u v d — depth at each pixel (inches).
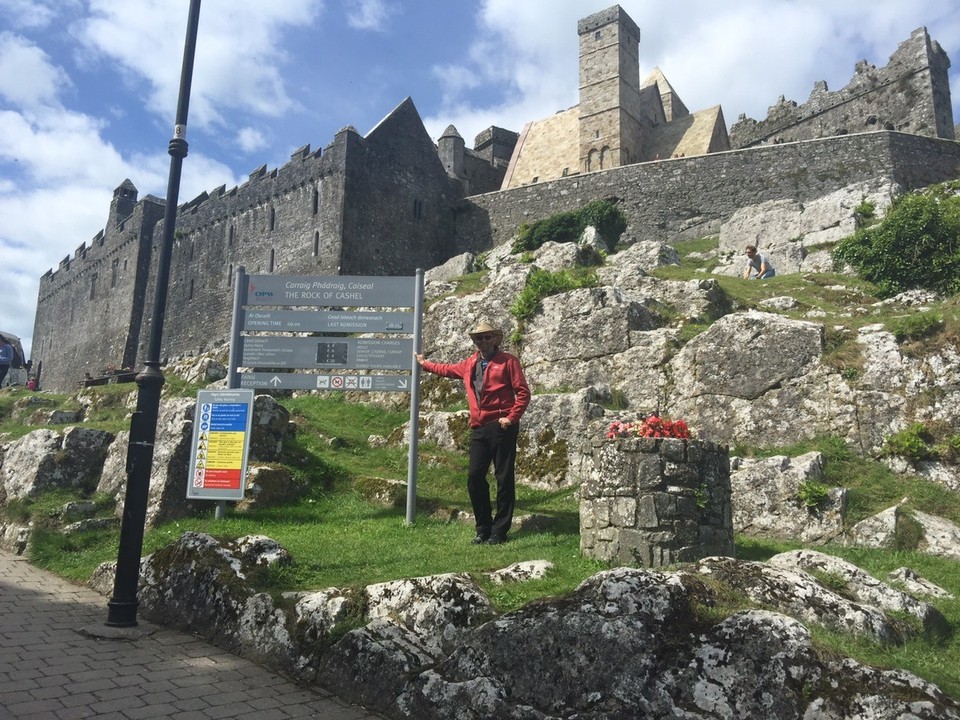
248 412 324.8
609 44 1788.9
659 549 224.8
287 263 1365.7
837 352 401.4
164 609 235.0
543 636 167.9
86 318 1941.4
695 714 152.6
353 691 180.1
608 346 499.8
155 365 243.6
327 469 383.2
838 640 172.9
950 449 342.6
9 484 374.9
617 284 610.9
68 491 363.6
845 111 1616.6
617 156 1717.5
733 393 421.4
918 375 371.6
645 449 234.5
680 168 1266.0
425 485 385.4
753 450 393.7
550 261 756.0
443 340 613.0
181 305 1594.5
